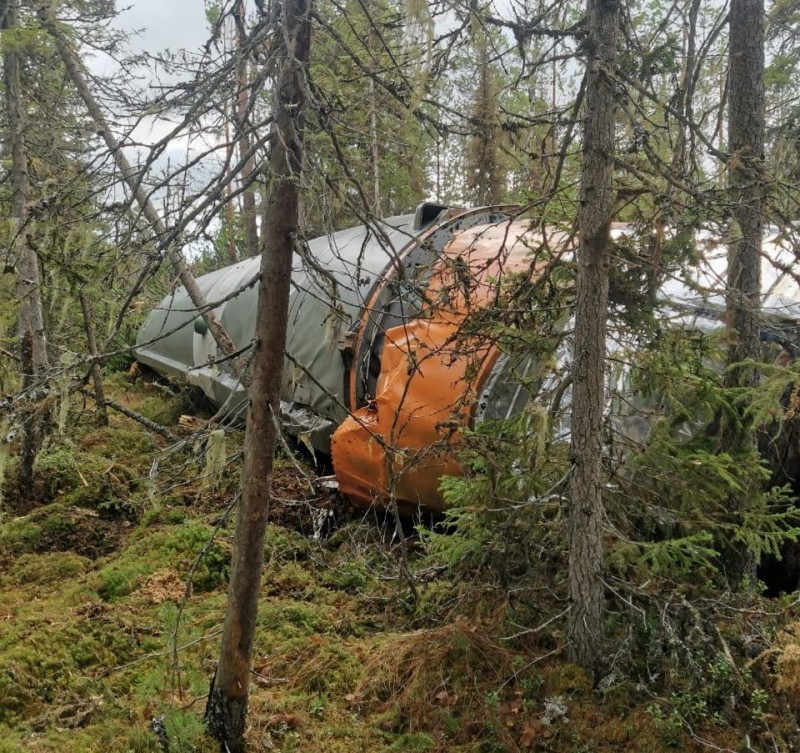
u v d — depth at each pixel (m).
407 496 5.49
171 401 10.60
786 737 3.24
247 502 3.11
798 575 4.54
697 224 3.52
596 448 3.52
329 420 6.70
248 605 3.19
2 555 5.62
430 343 5.29
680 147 3.90
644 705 3.46
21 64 6.39
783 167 4.81
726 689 3.42
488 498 4.10
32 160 6.29
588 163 3.34
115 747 3.31
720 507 3.81
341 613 4.65
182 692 3.72
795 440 4.44
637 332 3.89
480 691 3.66
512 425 4.15
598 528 3.58
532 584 4.14
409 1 2.75
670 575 3.90
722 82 5.06
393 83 3.13
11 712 3.65
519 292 3.87
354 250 7.24
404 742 3.43
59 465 6.82
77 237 4.16
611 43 3.25
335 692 3.84
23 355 6.05
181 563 5.20
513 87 3.54
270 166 2.76
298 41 2.84
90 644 4.22
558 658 3.79
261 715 3.58
